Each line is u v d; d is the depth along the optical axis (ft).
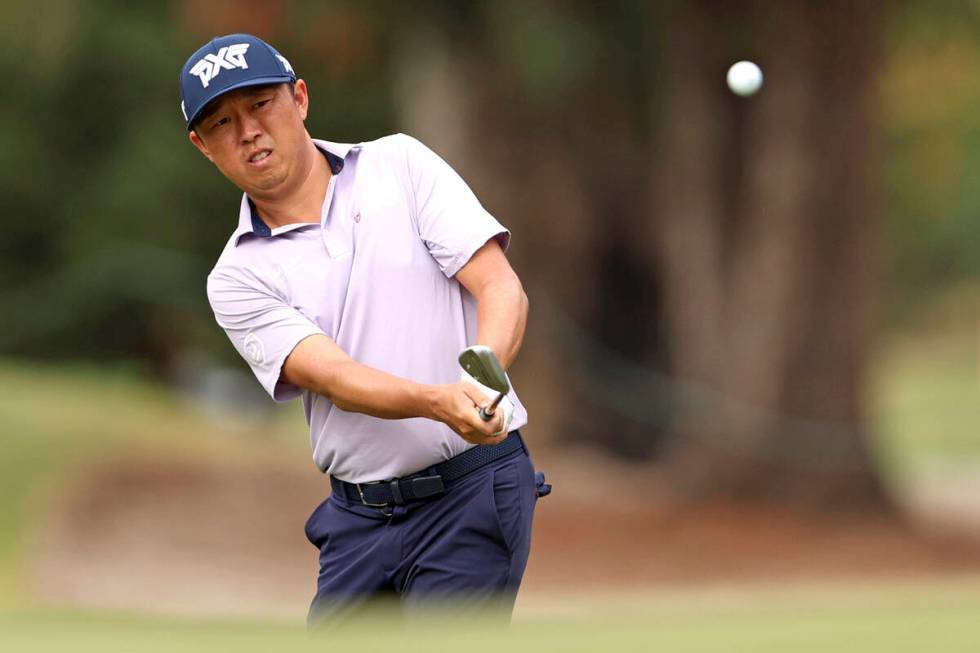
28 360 267.18
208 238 252.21
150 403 205.67
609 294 180.96
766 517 148.56
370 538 38.55
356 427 37.81
